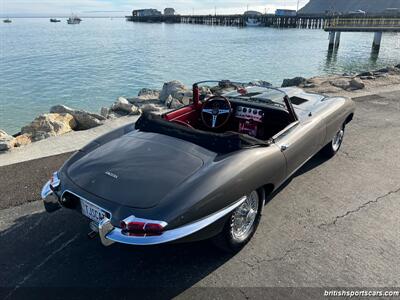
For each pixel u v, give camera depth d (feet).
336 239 11.63
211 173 9.48
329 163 17.61
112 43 181.16
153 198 8.72
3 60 111.96
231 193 9.52
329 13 303.07
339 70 91.25
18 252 10.80
